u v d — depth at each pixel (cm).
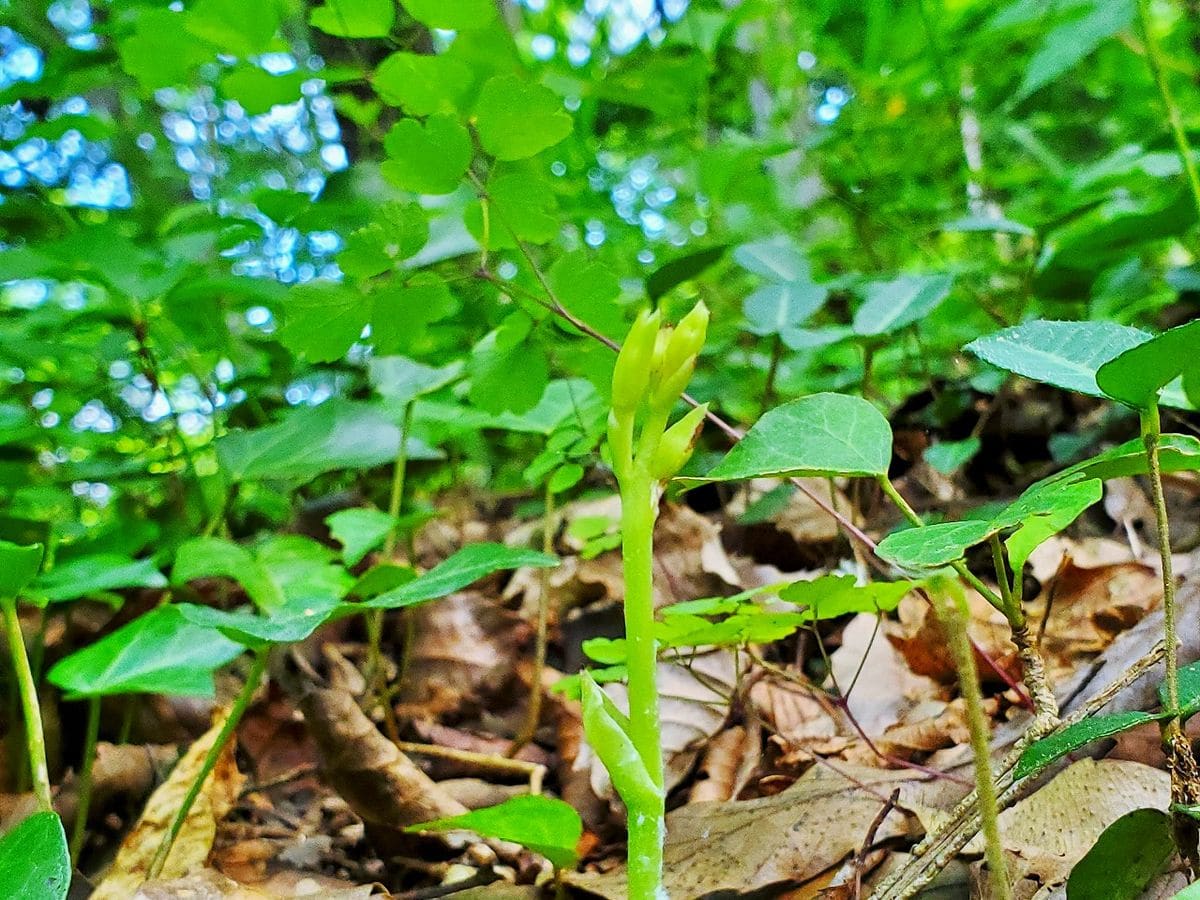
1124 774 23
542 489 71
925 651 36
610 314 30
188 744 38
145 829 28
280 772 38
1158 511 17
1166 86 43
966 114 85
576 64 96
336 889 27
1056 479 18
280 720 39
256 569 33
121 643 29
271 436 43
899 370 70
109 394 54
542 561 23
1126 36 51
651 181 107
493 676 44
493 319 49
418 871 30
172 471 47
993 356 20
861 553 41
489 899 26
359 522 37
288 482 54
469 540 67
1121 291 58
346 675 46
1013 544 20
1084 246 47
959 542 16
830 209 91
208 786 29
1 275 41
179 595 46
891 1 94
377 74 32
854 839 25
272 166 89
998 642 36
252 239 49
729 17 85
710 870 25
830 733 34
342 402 44
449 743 40
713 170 76
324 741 30
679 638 26
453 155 26
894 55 93
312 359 29
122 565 32
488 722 43
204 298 47
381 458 41
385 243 26
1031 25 66
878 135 84
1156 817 17
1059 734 17
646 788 15
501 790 35
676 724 35
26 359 47
